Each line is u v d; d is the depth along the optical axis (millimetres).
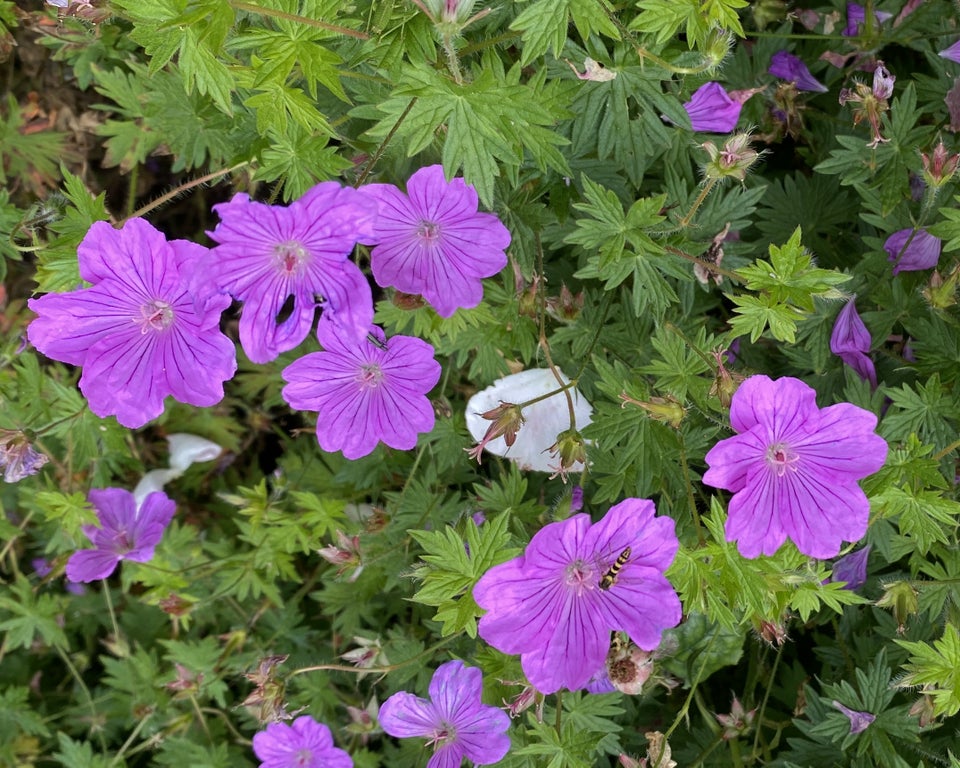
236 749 356
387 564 301
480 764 256
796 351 273
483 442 231
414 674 294
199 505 382
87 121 340
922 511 232
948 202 257
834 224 293
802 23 305
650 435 242
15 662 388
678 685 291
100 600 383
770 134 283
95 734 388
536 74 215
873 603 239
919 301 263
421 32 207
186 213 373
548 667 207
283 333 186
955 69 274
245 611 353
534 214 245
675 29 210
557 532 194
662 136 235
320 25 195
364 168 235
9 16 285
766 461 201
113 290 197
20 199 348
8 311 343
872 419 196
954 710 229
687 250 240
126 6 198
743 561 221
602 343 268
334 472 332
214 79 207
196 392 202
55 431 303
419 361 225
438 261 217
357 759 325
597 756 283
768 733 305
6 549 346
